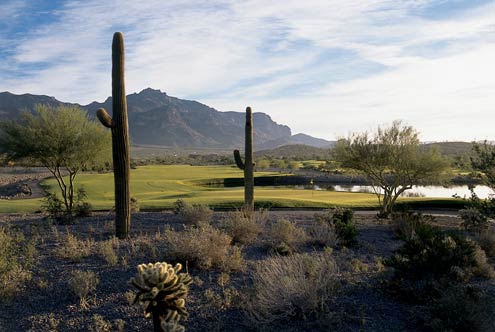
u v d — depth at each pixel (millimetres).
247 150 16328
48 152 16312
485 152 14680
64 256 9297
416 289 7188
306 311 6414
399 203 25094
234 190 38625
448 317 5820
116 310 6465
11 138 16531
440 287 7020
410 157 18328
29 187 42750
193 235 9711
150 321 6129
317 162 112250
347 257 10023
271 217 17188
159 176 61625
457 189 48500
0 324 6035
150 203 23734
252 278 7902
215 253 8789
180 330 3043
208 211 15297
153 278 3277
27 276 7801
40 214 18984
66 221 15039
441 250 7578
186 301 6836
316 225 12750
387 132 18922
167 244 9812
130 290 7223
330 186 56406
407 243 7863
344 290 7406
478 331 5676
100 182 44125
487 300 6602
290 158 145125
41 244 10898
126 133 11797
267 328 5910
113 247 10391
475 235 12656
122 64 11648
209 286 7543
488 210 14508
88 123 17672
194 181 55469
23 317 6262
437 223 16688
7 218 16922
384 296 7258
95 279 7523
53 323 6031
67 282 7609
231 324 6109
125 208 11797
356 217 19062
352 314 6453
